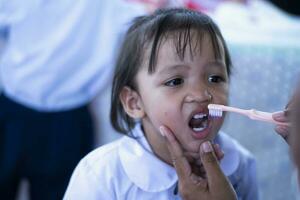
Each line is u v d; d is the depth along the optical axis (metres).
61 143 1.42
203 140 0.67
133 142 0.76
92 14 1.39
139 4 1.40
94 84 1.45
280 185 1.46
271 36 1.44
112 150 0.77
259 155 1.46
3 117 1.39
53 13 1.36
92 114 1.50
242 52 1.42
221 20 1.42
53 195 1.44
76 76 1.41
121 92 0.76
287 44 1.45
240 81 1.41
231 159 0.79
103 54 1.42
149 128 0.74
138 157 0.73
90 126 1.48
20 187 1.51
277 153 1.46
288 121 0.57
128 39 0.77
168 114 0.67
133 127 0.80
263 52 1.43
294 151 0.46
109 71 1.43
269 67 1.43
